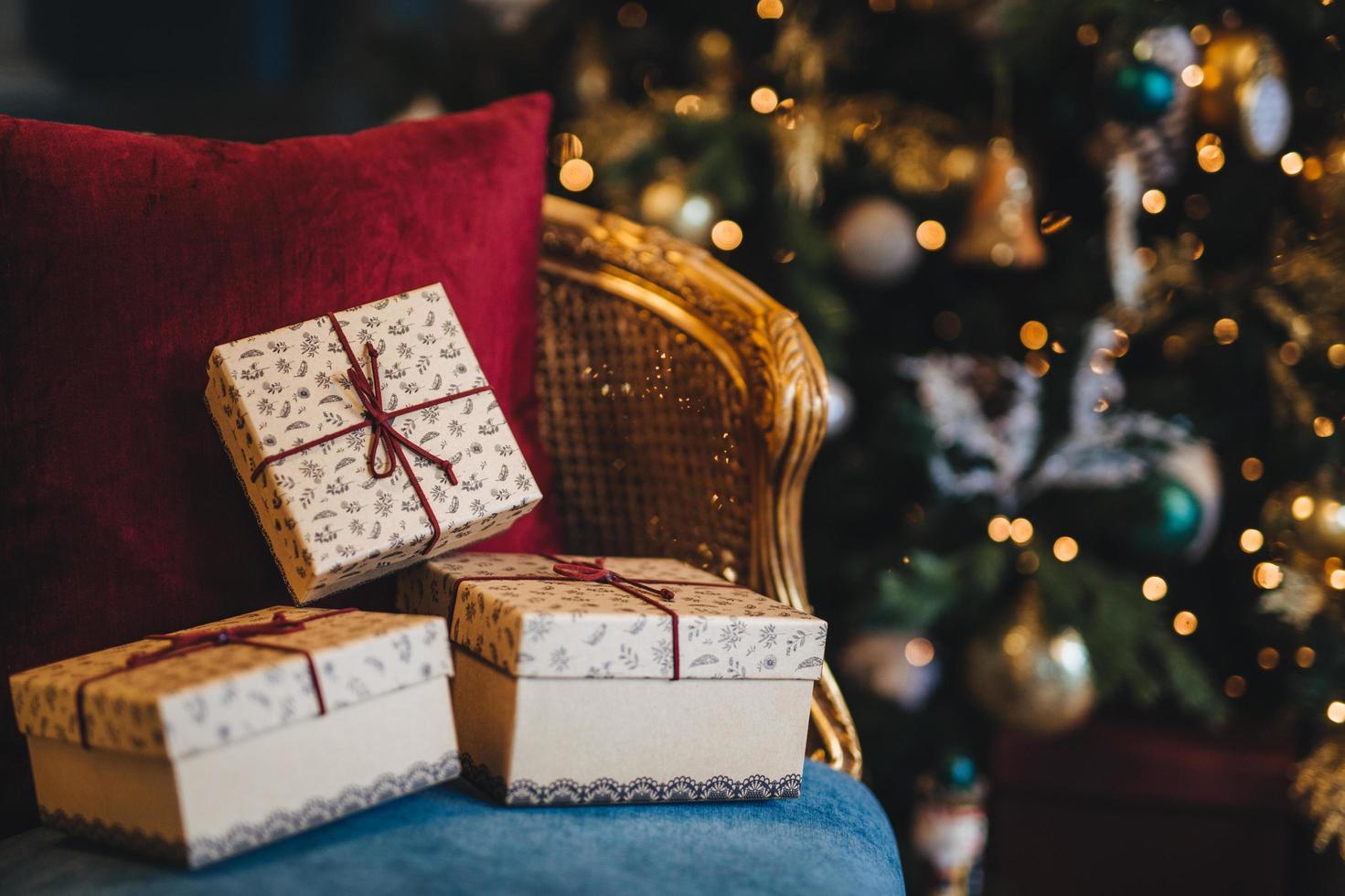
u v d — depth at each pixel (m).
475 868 0.89
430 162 1.10
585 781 0.95
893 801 1.52
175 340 1.01
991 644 1.35
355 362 1.00
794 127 1.40
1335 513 1.29
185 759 0.87
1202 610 1.47
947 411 1.38
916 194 1.48
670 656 0.95
